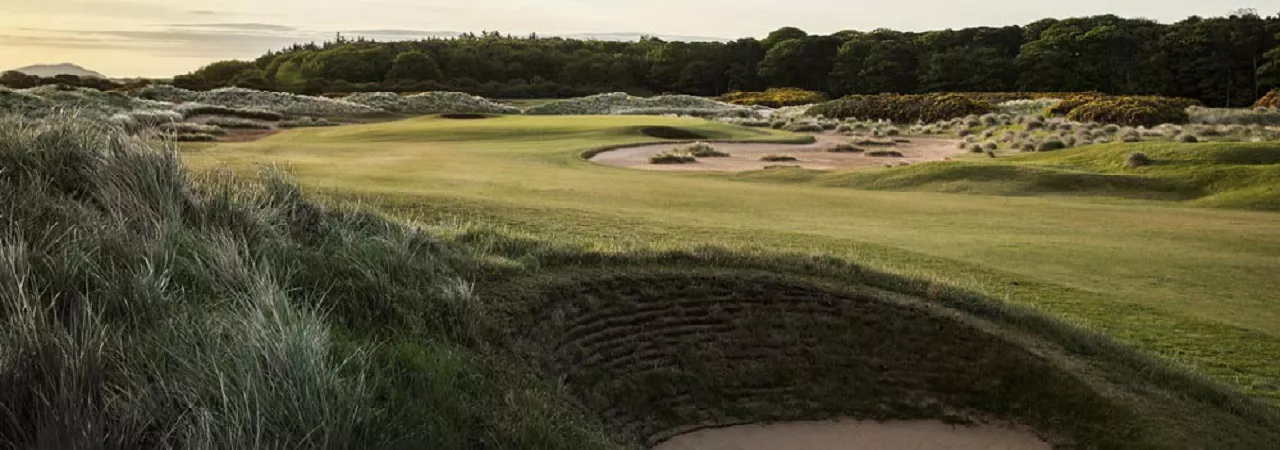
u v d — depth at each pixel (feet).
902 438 23.73
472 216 42.22
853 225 51.78
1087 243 47.06
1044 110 183.73
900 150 137.69
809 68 357.82
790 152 131.23
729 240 40.81
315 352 15.23
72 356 13.80
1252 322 31.27
